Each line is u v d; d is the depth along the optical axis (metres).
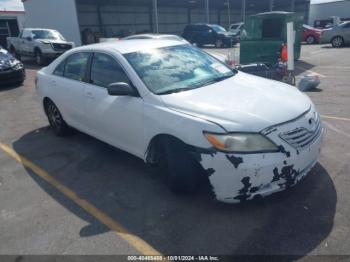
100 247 2.82
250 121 2.84
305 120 3.06
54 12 22.94
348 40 19.66
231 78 3.98
